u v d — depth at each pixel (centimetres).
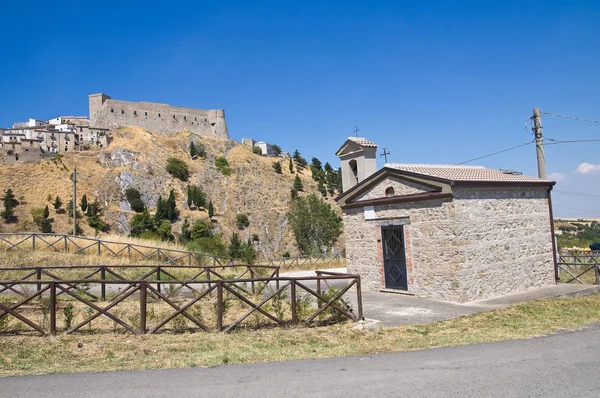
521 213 1434
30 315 994
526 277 1406
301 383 569
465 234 1244
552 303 1178
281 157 14250
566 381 566
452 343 802
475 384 558
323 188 11331
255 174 11331
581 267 1955
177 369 634
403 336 873
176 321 930
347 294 1452
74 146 10650
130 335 840
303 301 1123
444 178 1235
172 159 10425
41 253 2094
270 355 725
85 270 1842
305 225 5400
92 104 11825
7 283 795
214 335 856
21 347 733
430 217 1298
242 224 8919
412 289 1352
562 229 7350
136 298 1307
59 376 589
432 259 1291
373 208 1501
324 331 905
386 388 546
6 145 9719
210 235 7638
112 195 8950
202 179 10450
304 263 2908
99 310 834
